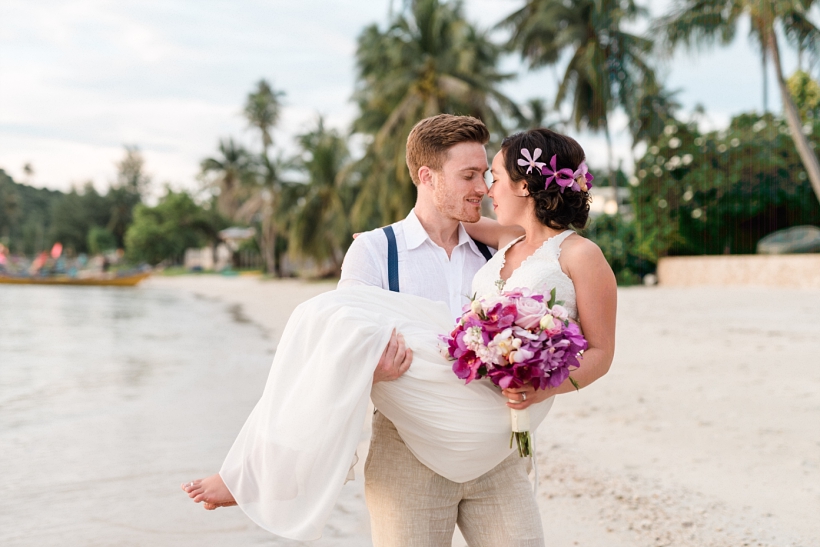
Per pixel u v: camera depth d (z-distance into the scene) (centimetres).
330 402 169
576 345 164
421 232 207
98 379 785
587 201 192
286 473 169
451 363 177
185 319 1711
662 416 520
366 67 3266
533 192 189
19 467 435
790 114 1838
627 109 2667
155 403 639
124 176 9450
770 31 1750
